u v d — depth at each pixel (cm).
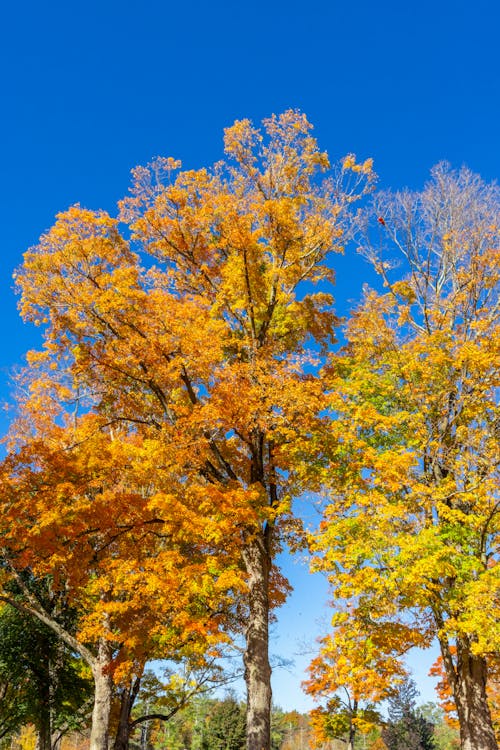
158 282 1484
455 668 1430
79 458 1221
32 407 1655
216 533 1123
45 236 1301
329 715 2605
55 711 2027
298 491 1441
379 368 1619
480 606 1127
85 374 1400
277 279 1560
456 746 4478
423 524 1341
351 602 1352
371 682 1552
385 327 1741
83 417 1731
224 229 1418
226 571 1191
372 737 4838
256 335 1543
